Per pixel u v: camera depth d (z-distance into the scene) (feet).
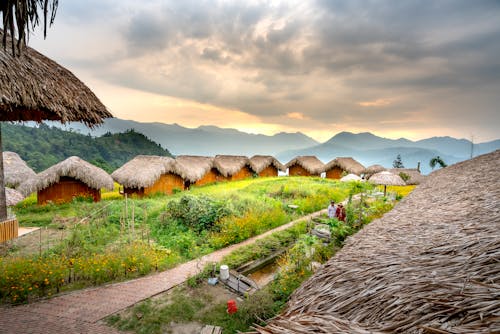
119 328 16.55
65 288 20.79
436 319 3.22
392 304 3.99
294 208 47.16
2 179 12.97
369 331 3.45
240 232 33.32
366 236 10.11
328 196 58.29
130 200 51.42
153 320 17.40
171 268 25.12
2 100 10.31
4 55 11.00
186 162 92.38
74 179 56.70
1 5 6.68
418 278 4.50
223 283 22.56
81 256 24.88
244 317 17.57
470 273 3.95
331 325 3.79
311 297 5.88
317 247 25.08
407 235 8.41
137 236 32.09
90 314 17.67
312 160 127.34
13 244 28.89
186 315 18.11
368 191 59.98
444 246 5.79
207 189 79.66
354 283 5.57
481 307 3.01
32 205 52.54
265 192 65.87
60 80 13.47
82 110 13.93
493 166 19.51
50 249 27.37
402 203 17.24
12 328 15.88
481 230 6.14
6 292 18.78
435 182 22.90
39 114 14.71
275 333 3.76
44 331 15.76
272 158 125.29
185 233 33.45
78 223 33.91
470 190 13.52
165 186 72.28
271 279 24.98
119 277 22.88
